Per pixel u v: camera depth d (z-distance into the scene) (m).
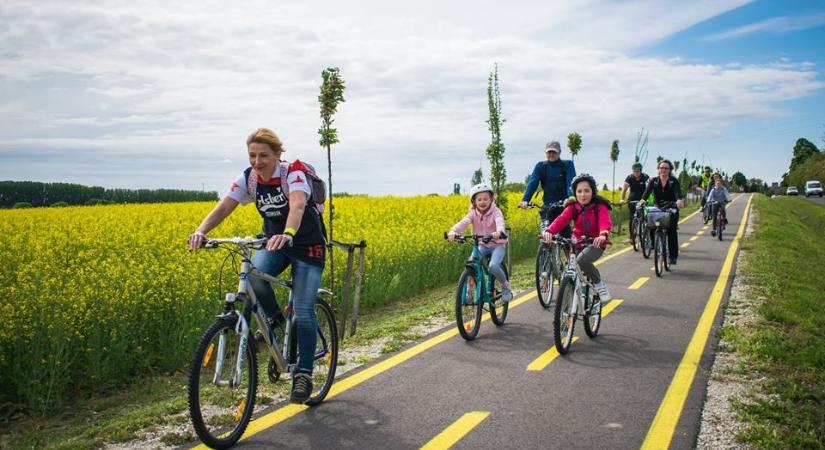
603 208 6.53
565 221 6.64
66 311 6.51
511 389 5.18
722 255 14.07
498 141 15.17
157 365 7.13
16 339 5.90
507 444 4.07
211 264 8.91
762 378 5.31
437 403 4.87
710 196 18.31
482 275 7.08
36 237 13.55
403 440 4.17
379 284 10.36
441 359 6.12
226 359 4.04
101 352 6.31
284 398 5.06
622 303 8.84
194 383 3.81
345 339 7.36
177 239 12.73
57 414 5.79
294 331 4.71
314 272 4.55
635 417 4.50
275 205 4.44
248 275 4.26
